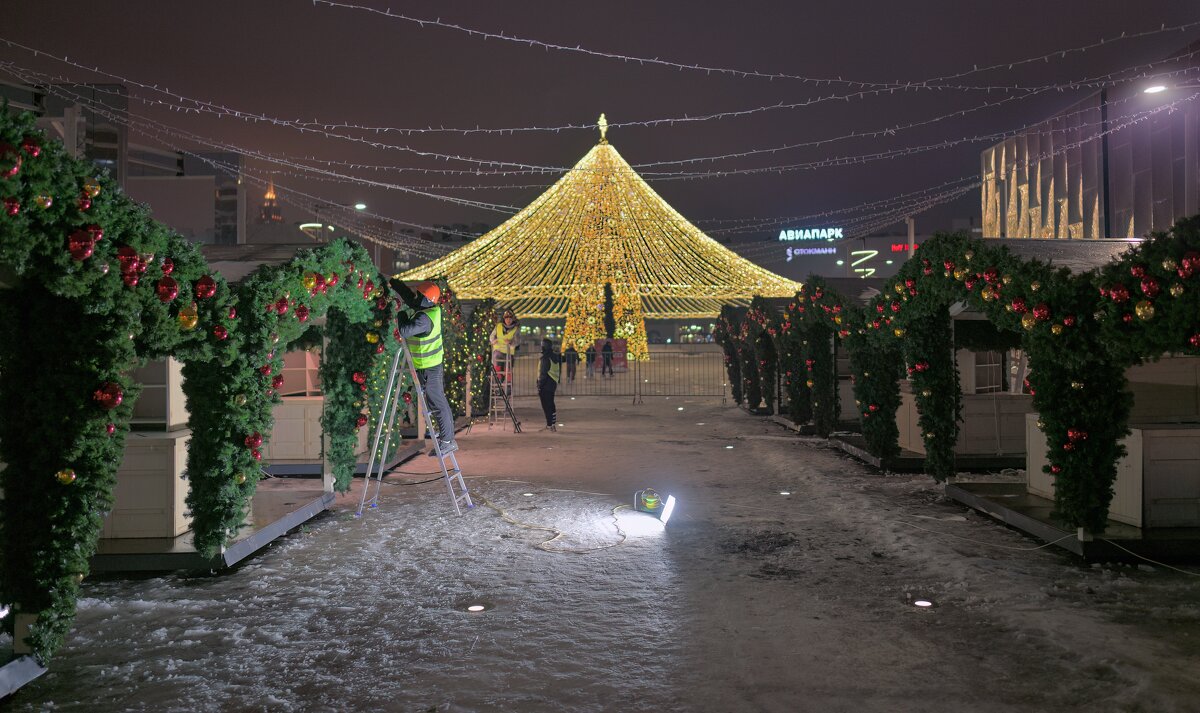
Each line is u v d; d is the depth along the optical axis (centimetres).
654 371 3338
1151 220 2317
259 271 647
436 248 4669
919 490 928
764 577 602
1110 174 2525
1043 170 2972
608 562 646
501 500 902
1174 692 388
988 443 1041
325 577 609
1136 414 837
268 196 2533
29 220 378
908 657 443
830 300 1231
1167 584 564
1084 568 606
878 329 991
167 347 487
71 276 397
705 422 1734
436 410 884
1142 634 465
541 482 1016
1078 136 2719
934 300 829
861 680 412
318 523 791
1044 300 632
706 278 2777
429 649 462
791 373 1546
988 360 1180
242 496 629
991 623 496
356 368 874
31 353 431
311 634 488
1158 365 838
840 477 1020
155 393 721
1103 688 398
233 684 416
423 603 546
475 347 1792
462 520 802
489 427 1634
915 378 920
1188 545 621
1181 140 2180
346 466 874
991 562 622
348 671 432
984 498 806
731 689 404
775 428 1608
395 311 932
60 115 1543
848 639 472
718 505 870
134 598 560
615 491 953
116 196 423
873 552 672
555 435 1509
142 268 432
